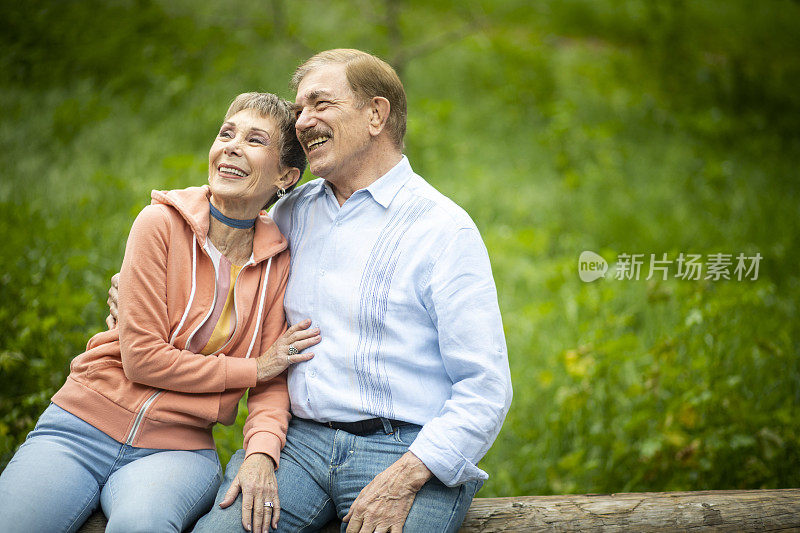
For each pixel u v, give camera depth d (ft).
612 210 23.53
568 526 8.34
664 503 8.66
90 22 31.14
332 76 8.53
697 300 13.93
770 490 9.13
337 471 8.04
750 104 36.01
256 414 8.37
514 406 14.49
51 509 7.43
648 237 21.97
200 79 28.60
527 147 27.91
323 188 9.14
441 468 7.55
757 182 27.12
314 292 8.54
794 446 12.41
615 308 17.43
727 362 14.24
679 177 26.84
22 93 25.85
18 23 29.55
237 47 30.42
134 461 8.03
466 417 7.69
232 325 8.43
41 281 14.69
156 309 7.99
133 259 7.98
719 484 12.29
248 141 8.41
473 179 23.88
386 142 8.75
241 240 8.68
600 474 12.70
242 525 7.50
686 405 12.27
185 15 33.09
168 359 7.90
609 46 41.96
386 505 7.50
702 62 38.99
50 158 22.07
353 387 8.14
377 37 33.76
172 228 8.25
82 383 8.12
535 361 15.90
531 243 20.30
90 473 7.95
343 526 7.75
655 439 12.08
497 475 12.96
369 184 8.71
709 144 30.83
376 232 8.45
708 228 22.70
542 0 44.65
